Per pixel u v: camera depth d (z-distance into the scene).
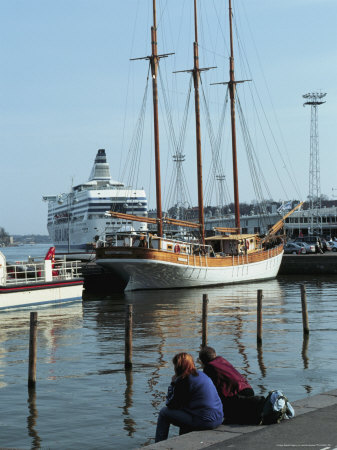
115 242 52.94
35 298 39.25
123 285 54.16
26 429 15.12
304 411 11.60
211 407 11.02
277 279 65.44
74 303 41.97
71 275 45.84
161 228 53.94
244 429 10.77
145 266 50.25
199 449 9.61
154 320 34.25
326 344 25.73
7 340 27.86
